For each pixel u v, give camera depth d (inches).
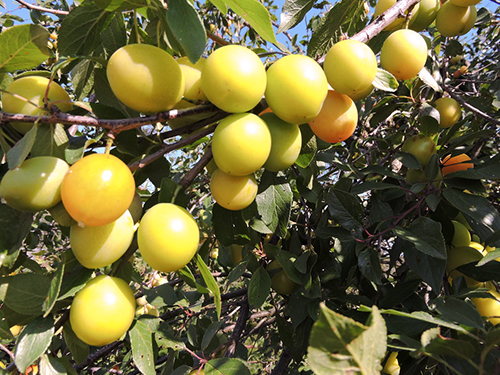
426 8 10.8
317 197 10.8
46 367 6.0
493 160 9.0
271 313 16.8
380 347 3.6
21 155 4.9
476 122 14.1
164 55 5.8
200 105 6.5
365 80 6.8
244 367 7.9
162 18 6.6
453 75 17.6
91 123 5.5
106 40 7.5
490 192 16.7
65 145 6.4
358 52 6.6
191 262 12.0
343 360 3.5
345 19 9.4
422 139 11.0
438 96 14.9
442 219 9.7
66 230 7.5
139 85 5.6
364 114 15.0
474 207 8.4
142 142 7.5
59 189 5.4
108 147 5.5
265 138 6.1
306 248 11.2
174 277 16.7
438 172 9.7
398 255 10.1
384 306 8.4
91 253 5.7
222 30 23.4
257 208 8.6
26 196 5.2
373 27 8.3
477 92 16.4
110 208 5.1
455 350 4.5
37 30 5.6
